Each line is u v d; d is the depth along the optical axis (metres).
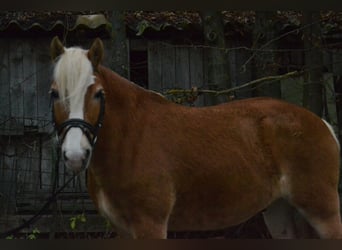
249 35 7.16
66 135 3.54
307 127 4.50
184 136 4.13
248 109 4.49
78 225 6.30
